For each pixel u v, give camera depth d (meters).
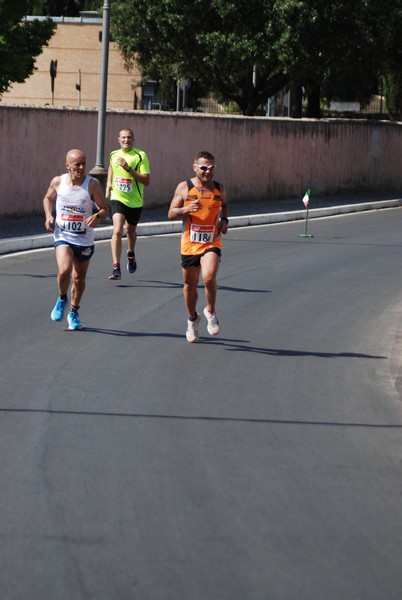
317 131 43.94
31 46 50.31
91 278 20.33
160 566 6.96
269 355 14.30
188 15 46.28
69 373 12.59
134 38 48.09
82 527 7.63
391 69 64.69
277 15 44.91
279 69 49.22
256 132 40.38
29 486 8.51
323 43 46.78
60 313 15.06
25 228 27.72
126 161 19.84
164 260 23.48
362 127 47.09
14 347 13.91
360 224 34.91
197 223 14.03
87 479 8.75
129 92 73.56
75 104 74.06
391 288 20.91
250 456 9.63
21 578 6.70
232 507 8.21
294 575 6.89
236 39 44.91
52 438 9.90
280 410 11.41
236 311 17.58
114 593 6.51
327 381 12.94
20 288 18.77
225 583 6.72
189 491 8.55
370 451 10.00
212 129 38.19
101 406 11.17
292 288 20.33
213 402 11.59
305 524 7.89
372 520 8.04
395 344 15.50
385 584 6.80
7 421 10.42
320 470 9.30
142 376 12.63
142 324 15.92
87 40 73.50
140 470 9.05
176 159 36.69
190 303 14.53
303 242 28.69
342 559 7.21
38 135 30.64
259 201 40.91
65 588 6.57
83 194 14.60
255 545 7.41
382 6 47.16
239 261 24.05
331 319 17.28
